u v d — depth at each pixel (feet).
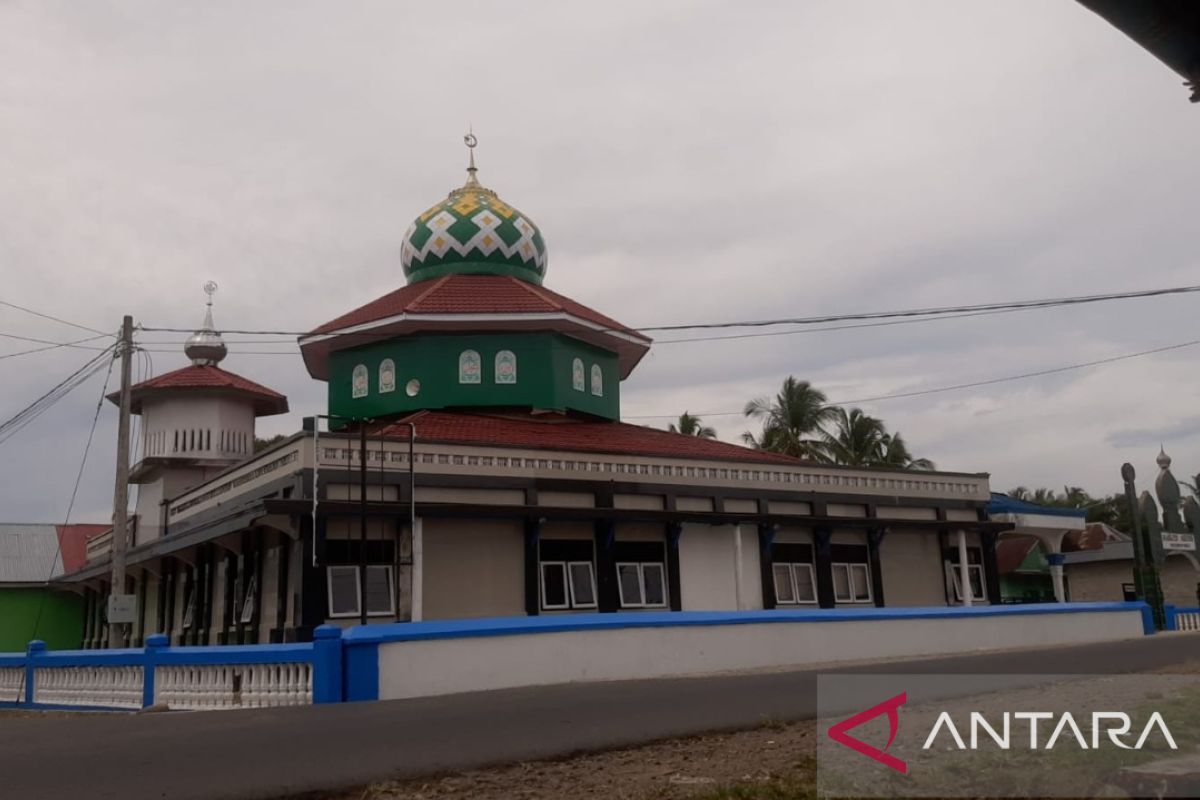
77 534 145.28
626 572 89.25
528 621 55.52
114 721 46.26
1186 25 20.88
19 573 137.69
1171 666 55.77
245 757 34.45
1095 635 90.17
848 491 102.32
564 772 32.27
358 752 34.76
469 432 91.71
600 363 110.73
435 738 36.86
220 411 117.19
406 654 50.44
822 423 164.86
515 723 39.50
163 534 107.34
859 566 102.78
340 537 77.36
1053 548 124.36
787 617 66.95
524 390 102.53
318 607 74.33
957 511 110.32
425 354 102.27
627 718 40.37
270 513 72.95
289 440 78.64
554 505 85.66
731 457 95.50
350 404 105.70
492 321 100.73
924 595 106.93
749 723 39.32
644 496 90.74
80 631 139.95
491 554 83.25
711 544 94.12
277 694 50.14
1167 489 109.91
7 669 74.90
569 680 55.93
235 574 89.86
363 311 108.06
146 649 58.03
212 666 53.47
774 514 95.55
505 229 113.29
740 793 28.14
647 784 30.40
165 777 31.96
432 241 113.19
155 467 114.73
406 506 77.30
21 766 34.45
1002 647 79.25
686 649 61.41
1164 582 144.25
